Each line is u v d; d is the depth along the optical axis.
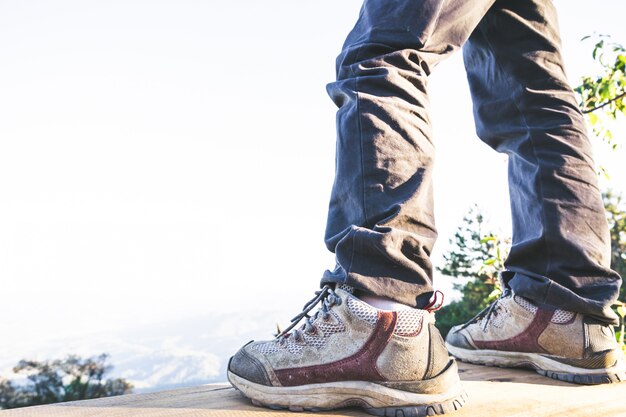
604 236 1.51
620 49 2.58
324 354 1.11
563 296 1.43
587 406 1.15
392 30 1.18
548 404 1.16
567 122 1.56
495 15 1.62
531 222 1.55
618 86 2.59
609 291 1.43
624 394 1.26
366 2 1.27
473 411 1.10
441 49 1.24
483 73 1.72
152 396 1.23
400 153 1.12
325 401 1.10
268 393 1.12
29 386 15.08
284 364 1.13
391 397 1.07
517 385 1.35
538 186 1.53
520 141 1.60
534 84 1.59
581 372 1.39
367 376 1.09
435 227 1.17
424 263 1.13
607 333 1.42
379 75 1.14
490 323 1.61
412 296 1.10
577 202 1.50
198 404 1.16
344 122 1.16
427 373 1.09
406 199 1.09
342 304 1.11
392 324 1.08
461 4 1.25
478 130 1.74
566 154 1.53
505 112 1.64
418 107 1.17
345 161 1.15
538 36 1.59
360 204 1.11
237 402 1.17
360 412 1.10
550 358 1.45
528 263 1.54
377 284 1.08
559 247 1.48
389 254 1.07
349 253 1.10
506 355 1.56
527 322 1.50
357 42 1.22
